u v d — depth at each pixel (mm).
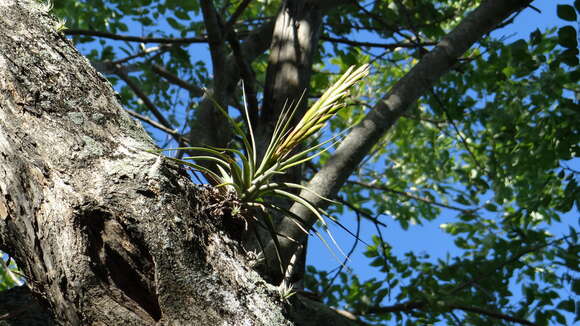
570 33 3998
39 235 1412
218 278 1405
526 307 4824
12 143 1489
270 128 3227
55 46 1721
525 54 4262
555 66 4156
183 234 1409
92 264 1351
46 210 1403
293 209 2652
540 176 4734
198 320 1323
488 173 4980
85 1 5379
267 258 2494
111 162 1473
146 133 1698
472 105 5059
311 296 3139
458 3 5289
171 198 1454
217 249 1477
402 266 5023
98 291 1341
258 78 5992
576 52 4043
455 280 4930
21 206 1450
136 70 5094
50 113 1541
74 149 1479
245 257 1580
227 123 3723
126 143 1561
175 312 1319
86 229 1367
